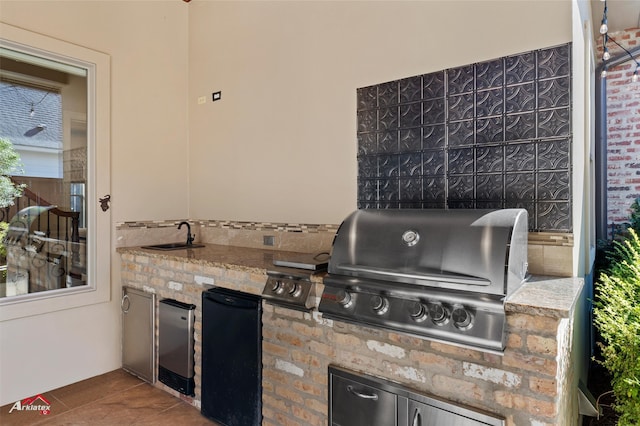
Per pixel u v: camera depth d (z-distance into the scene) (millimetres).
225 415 2287
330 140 2668
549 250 1855
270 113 3051
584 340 2664
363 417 1739
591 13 2863
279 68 2982
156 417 2428
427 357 1568
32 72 2742
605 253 3285
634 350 2006
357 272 1743
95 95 3031
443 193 2152
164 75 3541
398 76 2330
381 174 2396
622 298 2164
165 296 2768
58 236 2863
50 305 2762
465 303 1434
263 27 3094
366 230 1842
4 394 2555
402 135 2309
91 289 2998
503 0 1969
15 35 2600
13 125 2656
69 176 2922
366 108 2469
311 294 1913
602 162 3408
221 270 2377
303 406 1969
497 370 1414
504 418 1396
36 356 2705
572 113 1788
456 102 2109
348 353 1802
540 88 1865
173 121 3619
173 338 2646
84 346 2963
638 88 3301
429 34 2209
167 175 3564
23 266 2688
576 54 1875
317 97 2740
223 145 3424
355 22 2535
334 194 2650
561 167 1816
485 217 1608
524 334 1360
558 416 1337
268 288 2068
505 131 1959
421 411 1572
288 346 2023
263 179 3109
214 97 3496
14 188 2662
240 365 2205
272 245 3049
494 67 1989
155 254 2834
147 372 2889
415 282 1564
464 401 1483
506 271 1404
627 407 2033
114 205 3158
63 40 2844
